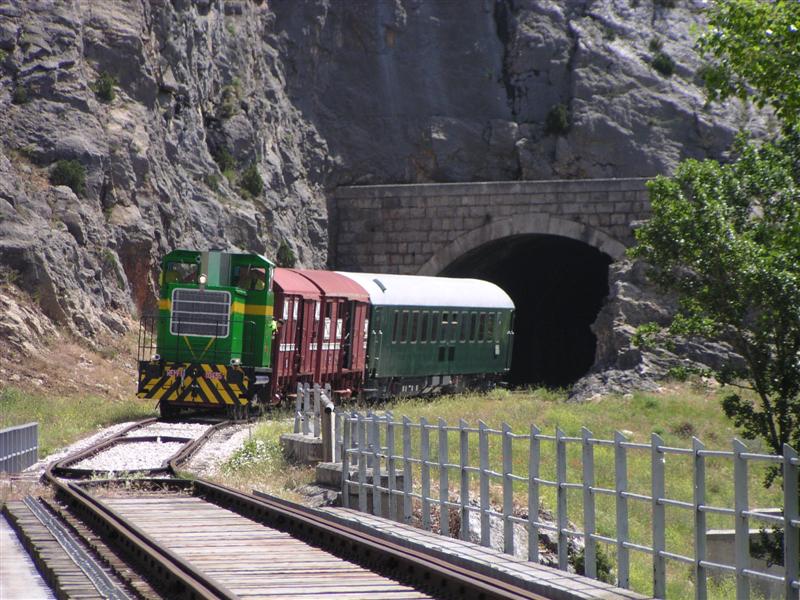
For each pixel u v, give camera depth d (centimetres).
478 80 15075
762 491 5534
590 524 2303
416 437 5816
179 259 6456
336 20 14925
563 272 16488
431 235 13625
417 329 8644
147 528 2983
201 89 12212
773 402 4872
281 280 6675
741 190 5184
